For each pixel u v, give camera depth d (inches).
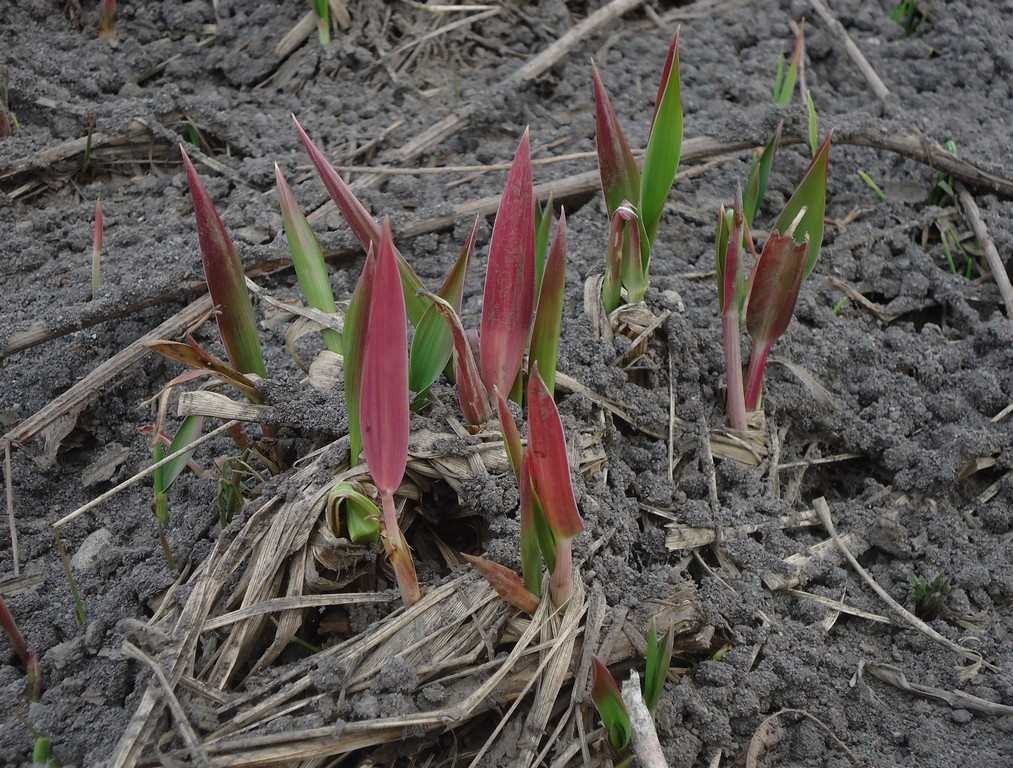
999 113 29.1
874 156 27.4
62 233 25.3
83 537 21.1
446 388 20.0
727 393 21.7
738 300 20.5
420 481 19.0
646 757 16.5
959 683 19.1
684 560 20.0
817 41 30.5
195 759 16.4
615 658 18.1
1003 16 31.4
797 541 20.7
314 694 17.4
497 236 17.8
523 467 16.6
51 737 17.8
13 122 26.8
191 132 27.2
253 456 20.3
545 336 18.7
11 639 18.7
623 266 21.5
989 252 25.4
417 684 17.4
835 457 22.2
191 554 19.3
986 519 21.5
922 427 22.5
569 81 29.3
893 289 25.3
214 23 29.9
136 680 17.8
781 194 26.3
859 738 18.6
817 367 22.9
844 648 19.6
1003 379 23.0
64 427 21.9
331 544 17.8
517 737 17.6
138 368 22.7
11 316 23.2
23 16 29.2
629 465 21.0
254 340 19.5
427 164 27.2
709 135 26.5
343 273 24.6
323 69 29.0
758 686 18.5
